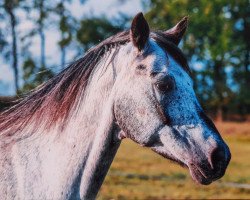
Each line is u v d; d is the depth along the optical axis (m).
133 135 2.83
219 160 2.69
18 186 2.96
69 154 2.97
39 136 3.06
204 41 45.22
